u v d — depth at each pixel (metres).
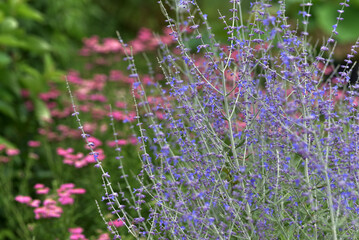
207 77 3.43
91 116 6.20
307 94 2.76
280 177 2.82
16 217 4.63
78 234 4.03
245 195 2.71
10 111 5.84
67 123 6.23
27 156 5.73
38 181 5.36
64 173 5.03
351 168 2.53
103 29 10.53
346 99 2.95
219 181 2.87
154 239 3.43
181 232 2.87
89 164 4.98
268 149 3.01
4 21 6.19
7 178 5.08
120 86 7.09
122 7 11.24
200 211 2.79
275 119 2.67
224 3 7.69
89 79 7.68
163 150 2.66
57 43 7.74
